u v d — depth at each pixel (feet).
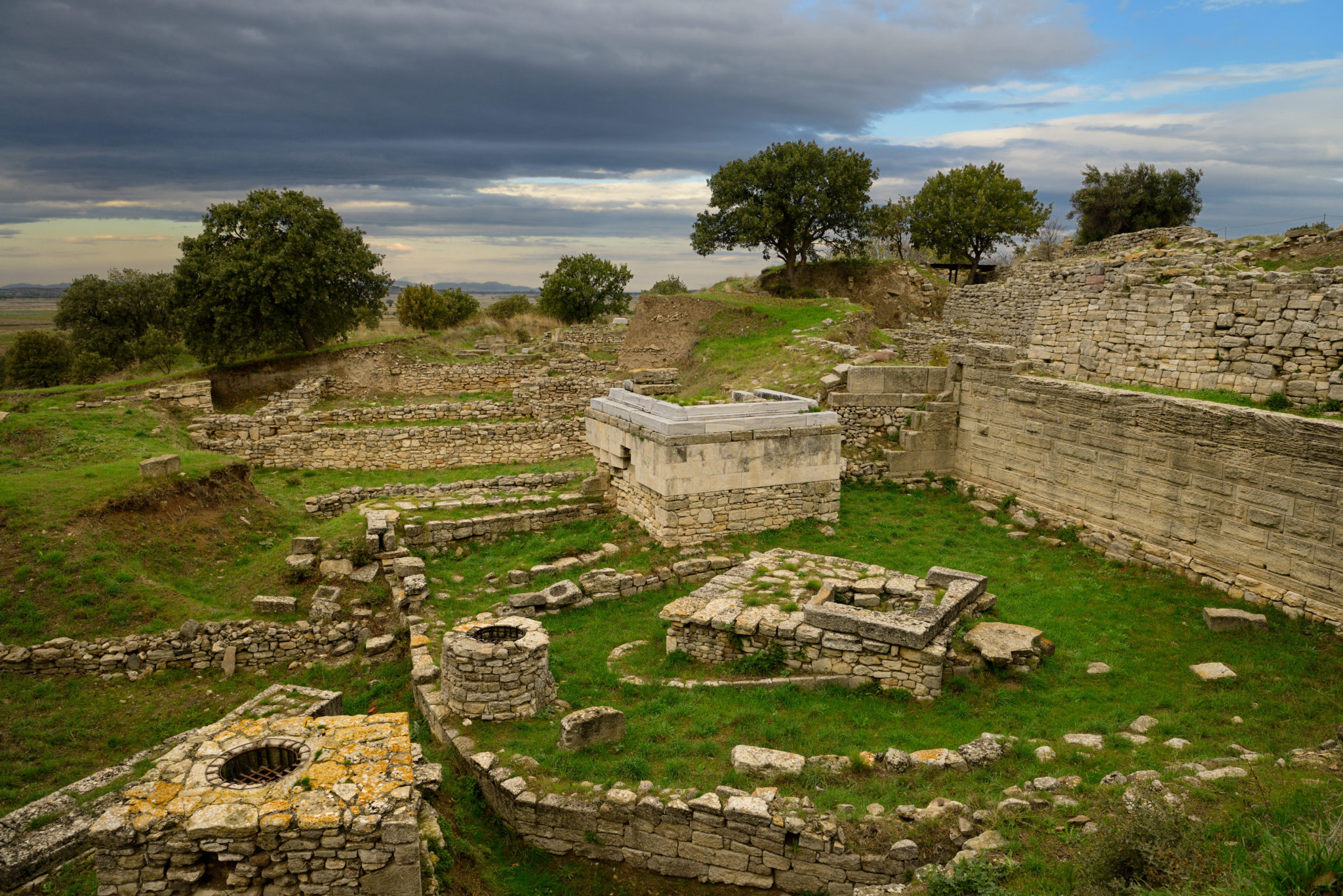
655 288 223.30
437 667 38.96
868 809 26.50
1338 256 62.95
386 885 21.86
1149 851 21.26
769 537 55.67
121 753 36.50
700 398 65.31
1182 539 48.65
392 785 22.97
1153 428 50.34
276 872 21.74
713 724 32.73
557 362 121.90
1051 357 71.97
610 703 35.58
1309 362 48.49
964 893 21.97
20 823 28.35
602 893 27.07
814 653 37.45
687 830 26.94
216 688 41.34
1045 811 25.34
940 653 34.73
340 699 36.78
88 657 40.98
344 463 84.79
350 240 113.70
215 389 104.63
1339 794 23.17
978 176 150.71
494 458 87.86
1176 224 137.69
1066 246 148.36
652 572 50.08
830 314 111.65
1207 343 55.42
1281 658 37.81
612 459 59.88
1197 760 28.17
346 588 48.03
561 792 28.55
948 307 116.16
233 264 101.65
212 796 22.39
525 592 48.52
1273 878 19.20
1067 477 57.52
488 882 26.63
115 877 21.56
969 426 67.56
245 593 47.67
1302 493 41.63
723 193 141.69
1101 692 35.76
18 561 45.29
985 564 52.31
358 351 116.98
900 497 65.62
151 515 51.93
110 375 146.30
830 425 57.77
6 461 68.23
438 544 53.98
